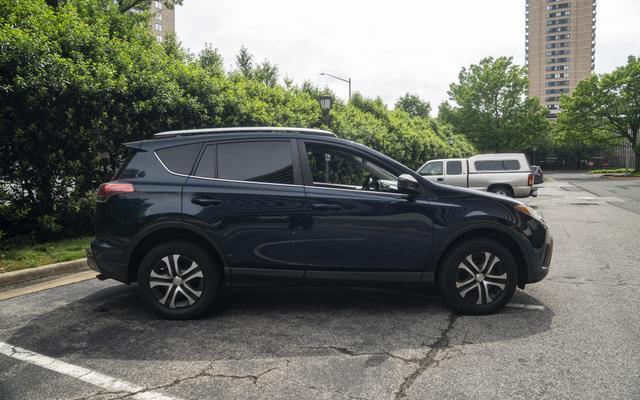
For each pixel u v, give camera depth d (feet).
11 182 23.98
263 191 14.10
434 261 14.17
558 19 479.00
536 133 167.22
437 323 13.74
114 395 9.55
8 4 26.02
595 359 11.09
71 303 15.94
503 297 14.35
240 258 13.99
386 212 14.02
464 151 143.95
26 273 18.83
